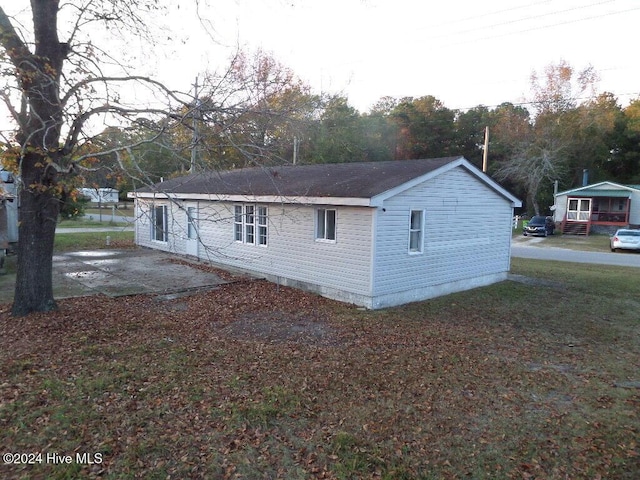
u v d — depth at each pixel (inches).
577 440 198.2
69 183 322.0
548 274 669.3
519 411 224.8
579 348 331.9
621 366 296.4
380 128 1755.7
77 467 165.0
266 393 232.7
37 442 179.5
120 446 179.5
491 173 1924.2
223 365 270.2
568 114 1785.2
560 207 1616.6
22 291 352.5
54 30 332.8
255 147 314.3
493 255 591.5
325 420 209.0
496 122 1988.2
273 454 180.7
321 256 479.2
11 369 245.1
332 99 607.8
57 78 331.6
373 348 314.5
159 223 767.7
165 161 358.0
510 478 170.4
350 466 173.8
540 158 1664.6
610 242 1149.7
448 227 510.6
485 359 299.4
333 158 962.7
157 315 378.6
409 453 184.7
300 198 470.6
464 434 201.2
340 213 454.3
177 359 275.3
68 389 225.8
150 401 217.9
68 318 347.3
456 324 390.0
